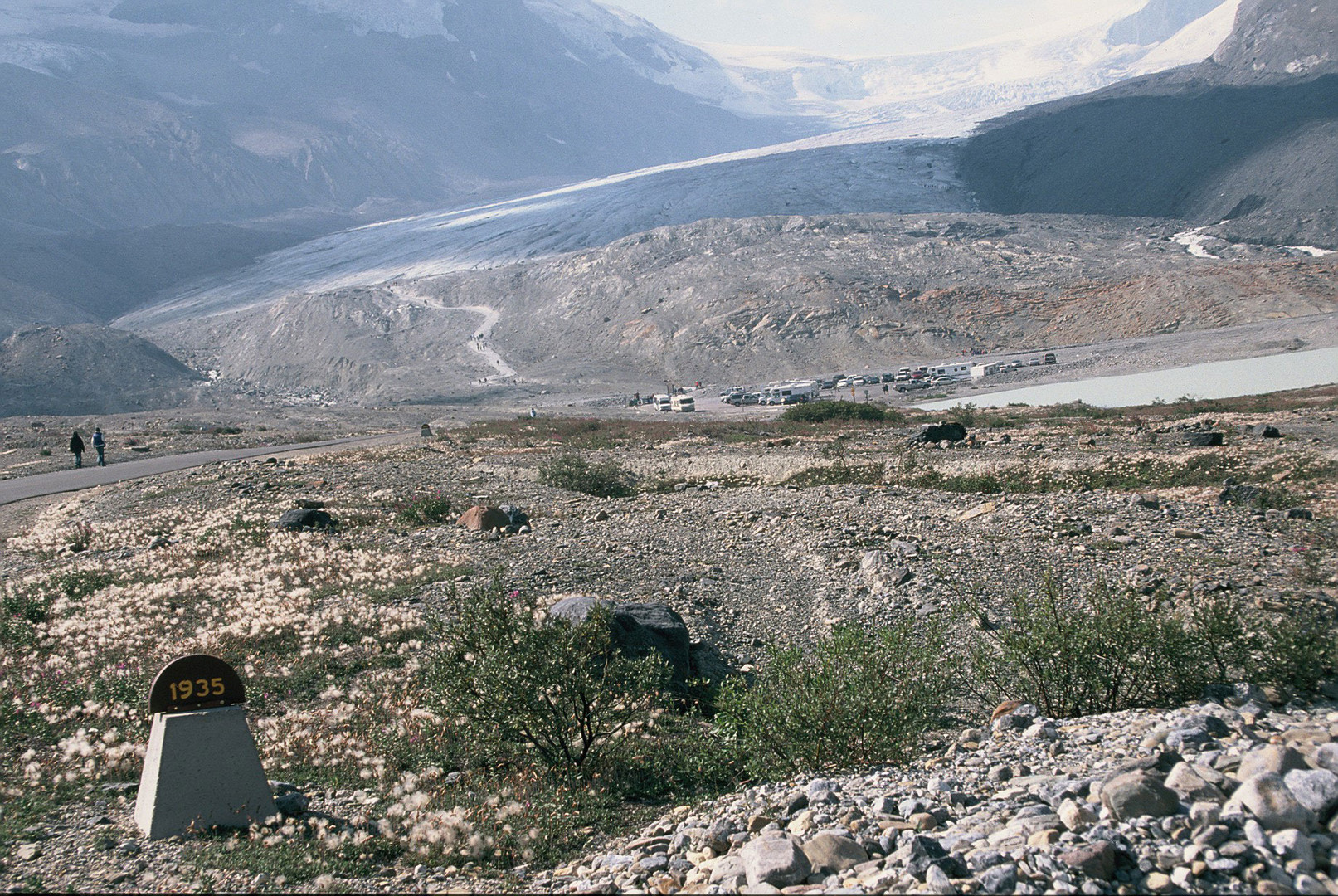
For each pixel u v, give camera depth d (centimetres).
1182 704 772
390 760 788
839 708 732
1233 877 424
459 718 838
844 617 1316
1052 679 842
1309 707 719
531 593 1329
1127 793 490
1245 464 2422
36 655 1082
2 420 7888
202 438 5688
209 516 2052
